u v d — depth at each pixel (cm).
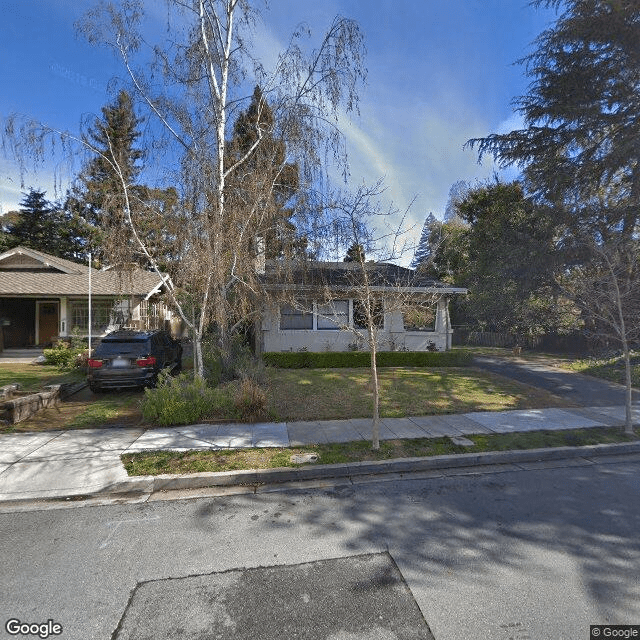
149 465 491
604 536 338
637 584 273
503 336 2205
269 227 803
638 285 697
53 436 602
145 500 422
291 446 558
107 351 883
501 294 1939
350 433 616
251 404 681
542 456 542
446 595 263
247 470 475
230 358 964
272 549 321
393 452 536
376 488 448
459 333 2567
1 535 348
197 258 687
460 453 534
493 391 926
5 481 455
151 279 1745
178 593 267
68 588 274
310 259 830
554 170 1540
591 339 1541
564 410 765
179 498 427
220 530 354
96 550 323
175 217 709
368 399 835
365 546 325
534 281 1650
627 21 1300
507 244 1733
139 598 263
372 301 587
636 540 331
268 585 275
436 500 414
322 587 272
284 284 830
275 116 821
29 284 1623
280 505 406
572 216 1470
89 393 919
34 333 1764
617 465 522
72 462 502
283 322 1383
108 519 378
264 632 232
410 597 261
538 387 982
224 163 830
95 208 734
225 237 711
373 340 558
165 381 733
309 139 796
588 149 1504
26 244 2755
